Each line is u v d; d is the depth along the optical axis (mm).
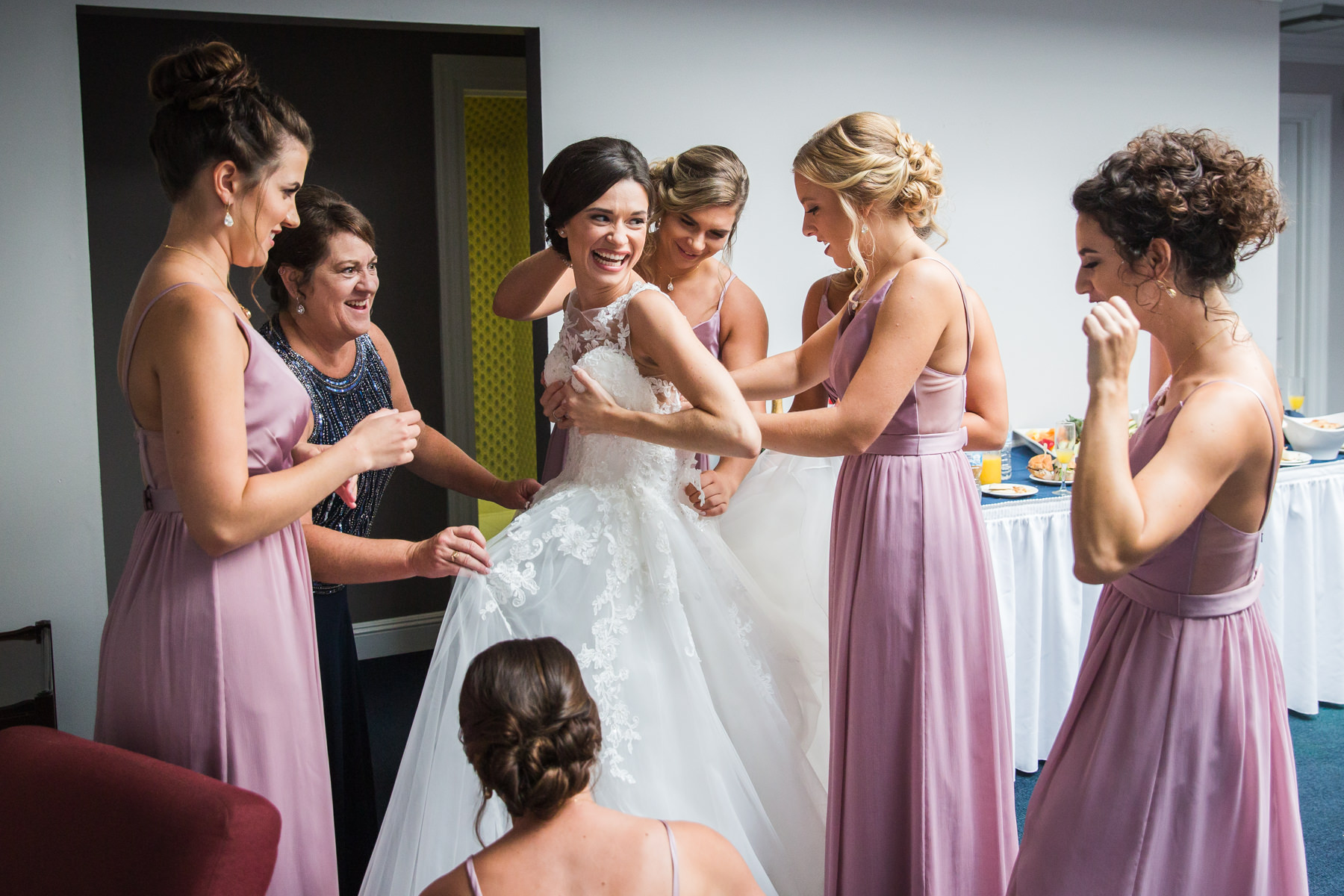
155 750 1619
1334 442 3426
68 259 2812
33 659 2568
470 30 3256
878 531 1948
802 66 3605
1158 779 1463
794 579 2363
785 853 2000
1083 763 1548
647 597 1963
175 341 1484
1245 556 1463
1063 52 3988
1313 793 2914
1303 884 1527
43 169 2775
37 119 2762
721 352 2557
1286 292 6070
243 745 1625
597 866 1197
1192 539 1454
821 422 1911
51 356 2814
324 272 2010
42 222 2783
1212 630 1464
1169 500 1349
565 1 3287
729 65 3508
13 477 2803
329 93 4062
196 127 1530
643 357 1970
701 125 3502
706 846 1247
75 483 2859
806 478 2438
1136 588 1521
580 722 1196
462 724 1229
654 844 1216
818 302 2883
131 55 3789
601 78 3359
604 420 1914
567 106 3334
